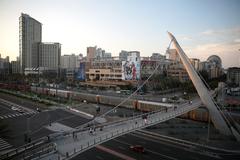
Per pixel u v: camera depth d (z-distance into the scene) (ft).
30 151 151.64
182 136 238.27
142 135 240.94
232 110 319.68
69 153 138.10
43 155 135.64
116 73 599.16
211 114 268.62
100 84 601.62
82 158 177.99
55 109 369.71
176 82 568.82
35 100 448.24
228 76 633.61
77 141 159.94
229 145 212.64
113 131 182.29
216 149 201.05
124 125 199.82
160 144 213.05
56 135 172.55
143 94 479.00
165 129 265.34
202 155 186.70
